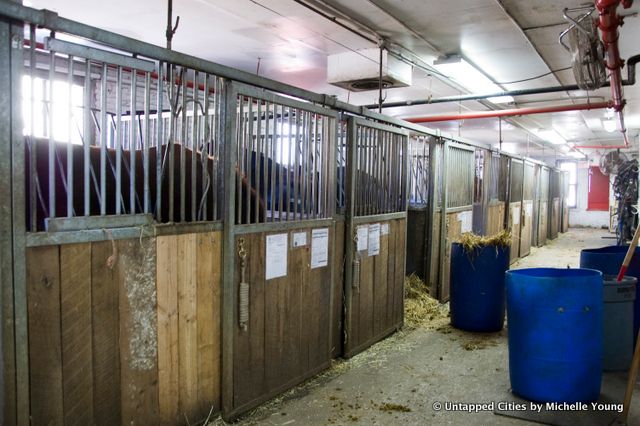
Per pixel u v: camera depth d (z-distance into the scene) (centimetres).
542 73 564
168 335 218
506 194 774
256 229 260
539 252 966
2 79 154
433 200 500
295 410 268
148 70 199
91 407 187
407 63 499
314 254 308
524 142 1265
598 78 357
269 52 501
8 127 157
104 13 395
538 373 277
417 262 517
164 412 219
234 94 240
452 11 380
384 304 399
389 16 390
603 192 1585
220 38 457
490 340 399
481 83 572
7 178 157
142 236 203
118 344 196
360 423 255
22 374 164
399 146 414
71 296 178
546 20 400
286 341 289
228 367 248
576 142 1287
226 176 241
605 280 337
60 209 197
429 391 297
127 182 218
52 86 170
